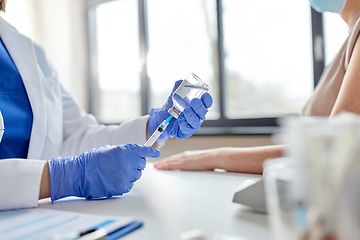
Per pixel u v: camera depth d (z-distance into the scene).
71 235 0.35
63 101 1.21
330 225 0.25
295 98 2.34
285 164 0.29
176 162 1.00
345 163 0.25
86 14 3.35
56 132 1.08
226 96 2.60
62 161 0.63
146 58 3.00
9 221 0.45
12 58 1.00
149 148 0.64
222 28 2.55
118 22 3.21
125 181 0.62
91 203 0.58
